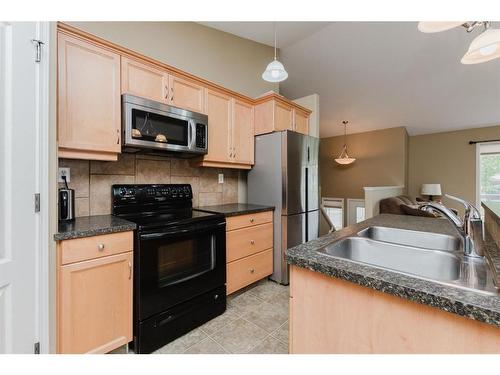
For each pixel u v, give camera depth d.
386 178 5.73
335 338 0.78
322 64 3.63
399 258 1.07
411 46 3.06
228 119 2.51
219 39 2.81
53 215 1.22
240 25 2.72
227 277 2.14
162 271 1.62
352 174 6.29
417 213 3.77
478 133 5.38
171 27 2.35
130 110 1.69
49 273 1.19
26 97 1.11
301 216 2.77
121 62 1.69
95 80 1.56
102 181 1.88
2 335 1.03
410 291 0.61
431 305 0.59
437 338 0.61
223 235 2.05
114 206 1.87
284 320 1.92
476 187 5.37
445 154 5.76
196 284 1.81
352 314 0.75
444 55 3.18
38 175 1.16
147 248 1.52
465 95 4.07
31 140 1.13
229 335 1.73
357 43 3.10
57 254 1.23
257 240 2.45
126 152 2.00
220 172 2.81
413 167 6.19
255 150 2.83
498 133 5.16
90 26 1.82
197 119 2.12
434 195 5.49
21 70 1.09
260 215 2.49
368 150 6.02
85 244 1.30
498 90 3.83
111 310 1.40
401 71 3.60
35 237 1.14
